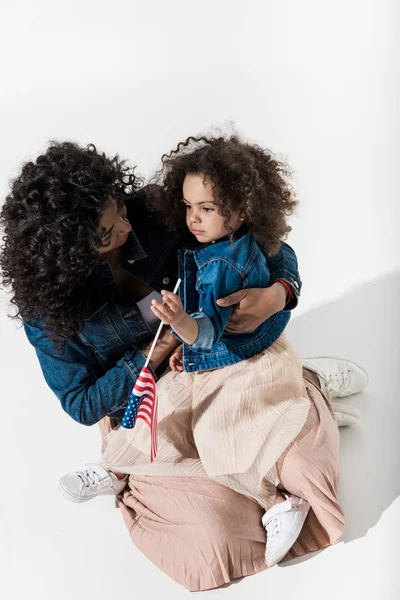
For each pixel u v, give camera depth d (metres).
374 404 2.85
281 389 2.34
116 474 2.61
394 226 3.52
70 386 2.31
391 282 3.29
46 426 2.94
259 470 2.33
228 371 2.29
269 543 2.31
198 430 2.35
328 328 3.13
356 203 3.65
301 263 3.41
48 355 2.28
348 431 2.76
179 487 2.41
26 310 2.11
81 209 1.93
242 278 2.12
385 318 3.15
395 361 2.98
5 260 2.04
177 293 2.30
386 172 3.78
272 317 2.32
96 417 2.33
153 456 2.28
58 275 1.98
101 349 2.31
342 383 2.82
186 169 2.08
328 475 2.32
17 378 3.16
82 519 2.58
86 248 1.95
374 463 2.63
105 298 2.24
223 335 2.24
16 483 2.73
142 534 2.43
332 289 3.29
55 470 2.76
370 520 2.45
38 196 1.92
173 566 2.34
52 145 2.17
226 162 2.04
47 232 1.92
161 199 2.22
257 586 2.30
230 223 2.11
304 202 3.68
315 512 2.32
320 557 2.36
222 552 2.30
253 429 2.32
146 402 2.24
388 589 2.25
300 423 2.35
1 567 2.46
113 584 2.37
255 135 4.07
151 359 2.30
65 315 2.09
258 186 2.07
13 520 2.60
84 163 1.97
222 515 2.33
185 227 2.31
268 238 2.16
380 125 4.04
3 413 3.01
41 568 2.44
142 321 2.28
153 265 2.30
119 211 2.10
